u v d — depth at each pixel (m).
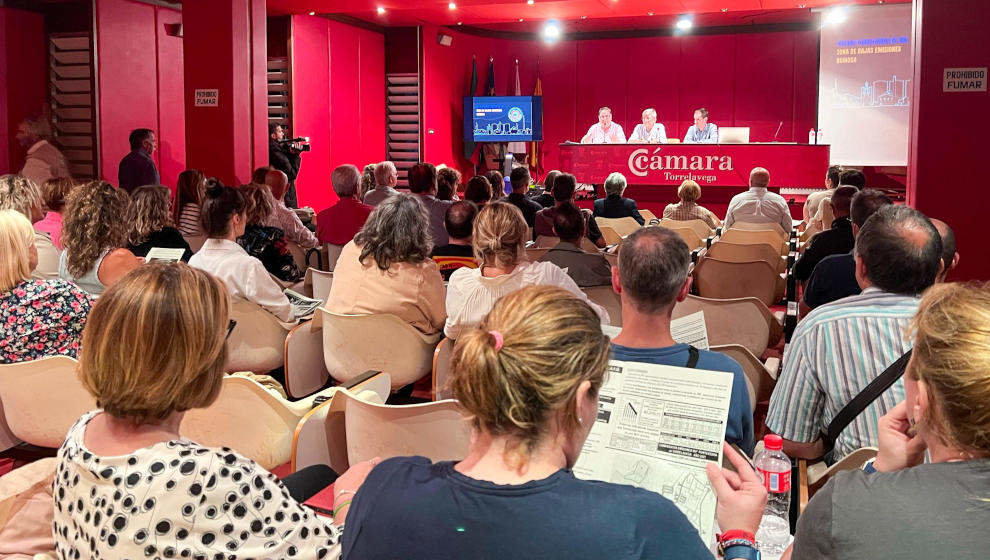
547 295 1.25
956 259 3.06
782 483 1.97
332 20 13.03
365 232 3.86
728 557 1.39
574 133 16.27
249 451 2.70
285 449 2.67
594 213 8.10
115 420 1.42
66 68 10.80
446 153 15.04
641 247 1.96
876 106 13.52
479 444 1.24
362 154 14.00
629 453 1.56
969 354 1.16
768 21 14.75
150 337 1.36
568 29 15.77
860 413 2.21
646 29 15.66
